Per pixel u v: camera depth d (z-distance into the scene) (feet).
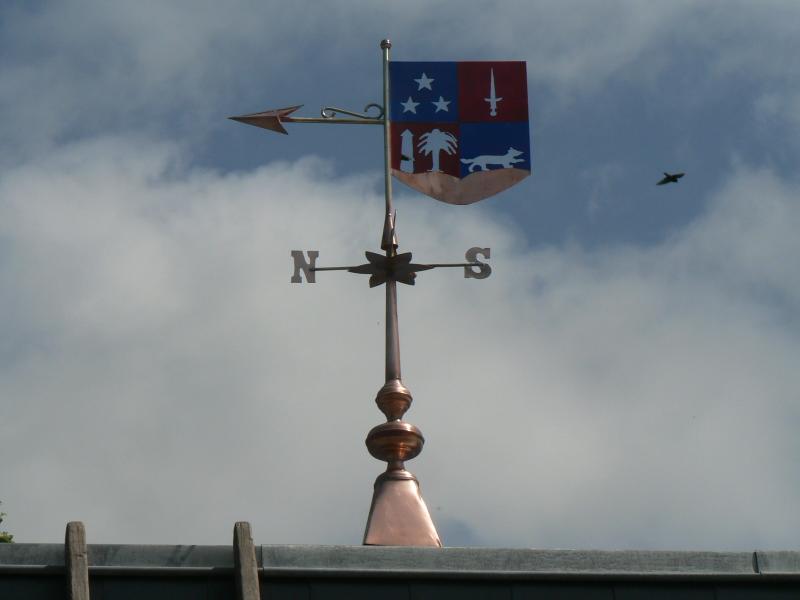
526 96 162.61
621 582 119.96
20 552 115.14
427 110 161.38
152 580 115.65
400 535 131.64
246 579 114.83
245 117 157.48
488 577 118.62
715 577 120.37
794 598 120.57
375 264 147.54
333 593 117.08
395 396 139.95
